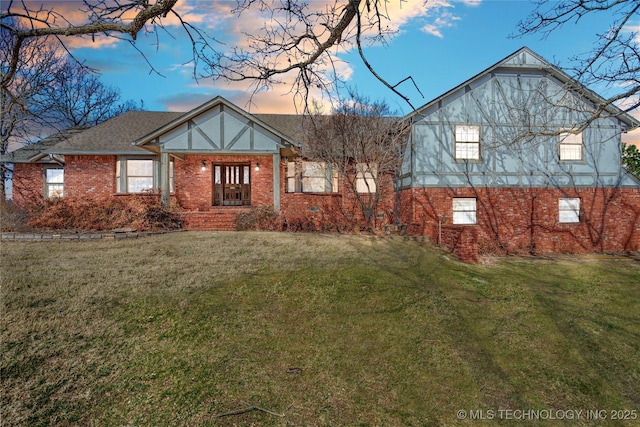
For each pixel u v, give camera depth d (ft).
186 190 53.62
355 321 19.52
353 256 31.45
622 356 18.65
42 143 59.36
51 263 25.54
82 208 41.70
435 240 42.22
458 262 34.88
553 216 48.47
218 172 55.42
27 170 57.06
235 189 55.57
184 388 13.46
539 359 17.83
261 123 46.65
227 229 44.86
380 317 20.17
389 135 49.39
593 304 25.50
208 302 20.27
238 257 29.04
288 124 62.23
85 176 52.39
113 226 40.06
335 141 48.14
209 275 24.25
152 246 31.91
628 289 29.19
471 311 22.35
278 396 13.41
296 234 41.09
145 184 53.21
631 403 15.19
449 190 47.67
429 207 47.34
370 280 25.30
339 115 47.34
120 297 20.07
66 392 12.86
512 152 48.39
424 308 21.75
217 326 17.90
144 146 46.57
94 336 16.21
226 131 47.06
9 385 12.87
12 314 17.46
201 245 32.91
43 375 13.52
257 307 20.26
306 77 13.39
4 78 11.67
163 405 12.59
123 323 17.44
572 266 37.32
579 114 48.47
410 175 48.26
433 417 13.09
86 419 11.83
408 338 18.20
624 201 49.42
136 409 12.36
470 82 48.24
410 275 27.61
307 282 24.11
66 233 36.04
